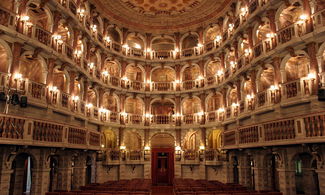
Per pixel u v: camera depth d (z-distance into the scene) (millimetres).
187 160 32281
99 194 15734
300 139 15102
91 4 29312
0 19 16453
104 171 30297
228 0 29672
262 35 26422
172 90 34406
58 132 18438
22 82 17562
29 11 23484
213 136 33125
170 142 35062
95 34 29078
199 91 33438
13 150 15609
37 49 19203
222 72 30781
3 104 16781
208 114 32062
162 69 37531
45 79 20219
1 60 22250
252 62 22641
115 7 32062
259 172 21219
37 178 18172
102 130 30328
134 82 34312
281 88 19125
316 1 18578
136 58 34500
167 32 35906
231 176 27938
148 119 33938
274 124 17438
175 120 33812
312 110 16734
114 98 34562
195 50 34312
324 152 15039
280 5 20656
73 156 22906
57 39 21297
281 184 18188
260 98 21578
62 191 18266
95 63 32062
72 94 23703
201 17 33688
